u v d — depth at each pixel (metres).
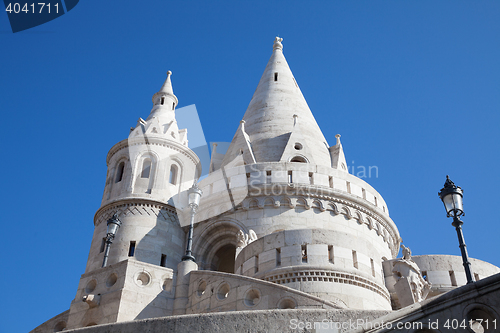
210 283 22.75
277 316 14.75
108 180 34.25
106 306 22.75
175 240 31.69
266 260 24.38
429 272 30.50
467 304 11.79
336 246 24.09
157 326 15.36
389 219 34.84
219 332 14.77
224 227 32.22
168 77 40.34
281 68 45.88
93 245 31.36
